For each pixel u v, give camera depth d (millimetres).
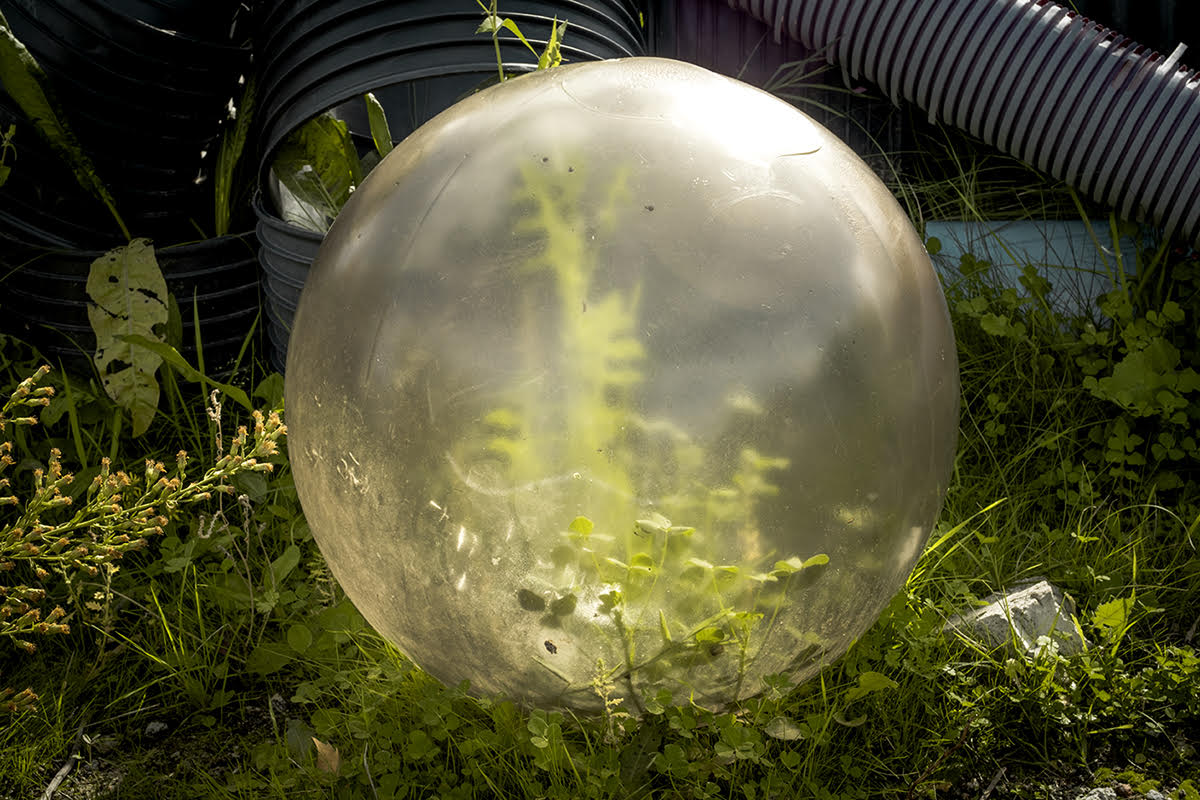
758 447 1419
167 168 2873
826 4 2930
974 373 2750
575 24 2611
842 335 1449
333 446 1562
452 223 1479
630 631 1543
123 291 2607
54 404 2543
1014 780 1890
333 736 1932
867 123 3383
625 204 1424
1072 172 2834
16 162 2680
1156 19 3127
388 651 2021
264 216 2598
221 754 1974
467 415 1421
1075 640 2082
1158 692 1978
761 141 1516
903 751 1903
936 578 2223
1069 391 2676
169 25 2695
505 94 1644
